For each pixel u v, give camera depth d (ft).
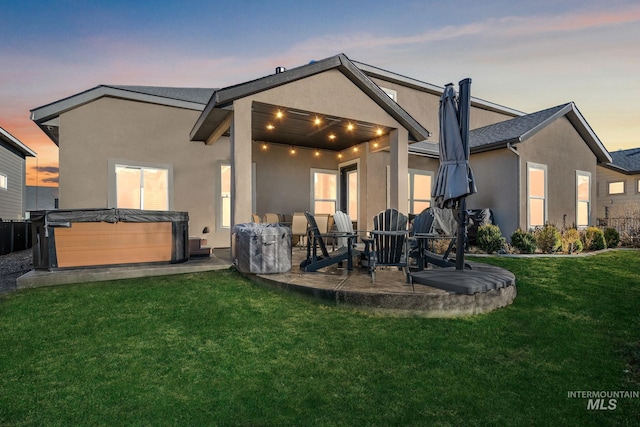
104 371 8.72
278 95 21.36
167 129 28.30
